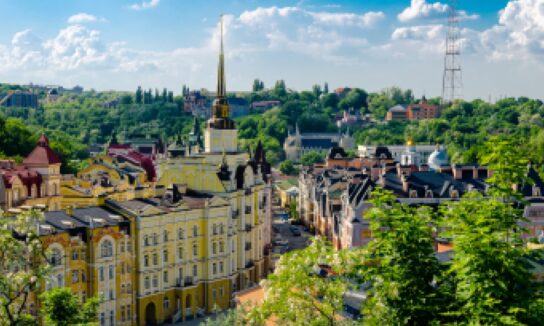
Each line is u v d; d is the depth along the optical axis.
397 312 55.66
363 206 149.12
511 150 58.34
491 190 57.75
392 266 56.88
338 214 178.12
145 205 124.06
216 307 87.94
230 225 139.88
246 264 148.00
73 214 115.88
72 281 110.75
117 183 173.38
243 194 145.00
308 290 61.31
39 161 161.12
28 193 154.75
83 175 177.25
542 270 69.25
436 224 63.62
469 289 52.94
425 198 158.88
